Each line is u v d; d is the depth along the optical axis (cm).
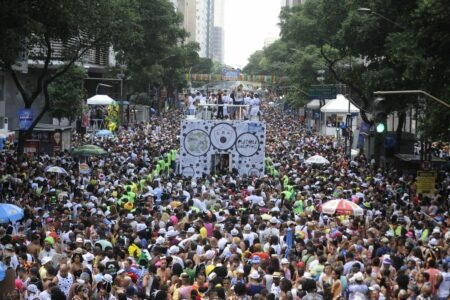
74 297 1452
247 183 3356
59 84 5962
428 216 2603
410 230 2272
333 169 3909
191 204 2623
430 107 3206
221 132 4350
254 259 1688
